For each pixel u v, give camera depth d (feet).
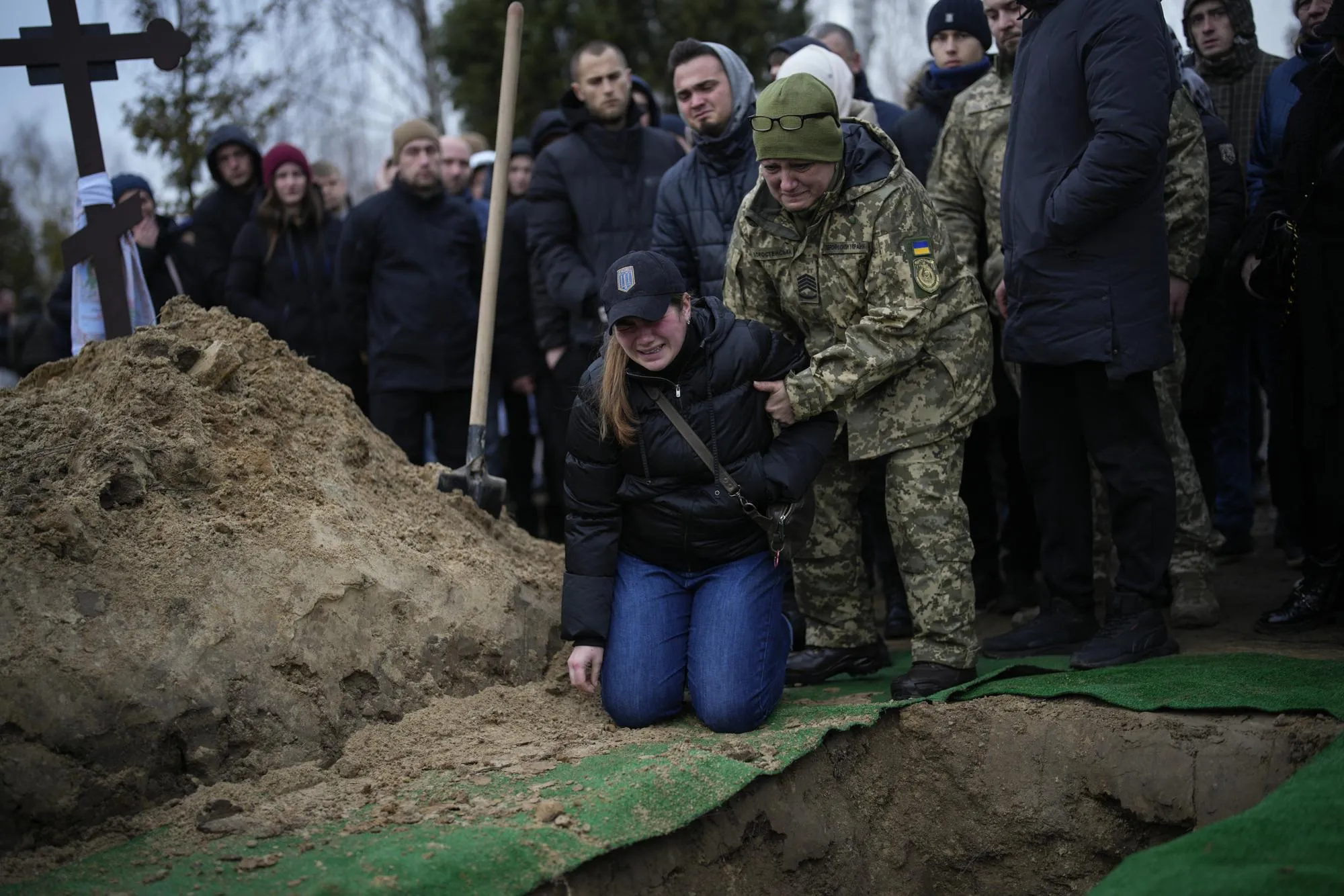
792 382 10.98
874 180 11.55
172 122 27.61
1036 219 12.21
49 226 65.05
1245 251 13.99
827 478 12.79
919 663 12.01
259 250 18.54
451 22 43.34
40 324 30.94
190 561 9.98
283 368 12.60
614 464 11.09
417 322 17.99
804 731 10.69
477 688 11.30
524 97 42.27
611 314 10.20
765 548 11.50
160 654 9.33
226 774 9.33
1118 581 12.61
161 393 11.09
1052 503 13.38
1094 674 11.78
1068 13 11.98
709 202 14.35
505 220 19.22
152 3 28.09
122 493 10.23
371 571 10.99
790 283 12.09
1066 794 10.66
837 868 10.46
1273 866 7.97
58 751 8.60
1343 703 10.03
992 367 12.41
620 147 16.75
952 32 15.69
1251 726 10.09
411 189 18.16
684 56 14.08
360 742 10.11
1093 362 12.26
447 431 18.72
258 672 9.77
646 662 11.08
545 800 9.01
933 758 11.17
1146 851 8.73
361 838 8.41
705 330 10.91
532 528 21.81
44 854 8.28
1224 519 18.44
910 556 11.99
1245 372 18.16
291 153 18.38
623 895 8.65
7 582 9.12
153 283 18.19
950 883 11.02
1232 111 17.49
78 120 13.78
